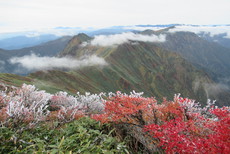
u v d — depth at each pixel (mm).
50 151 4855
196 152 4023
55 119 8930
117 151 5117
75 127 7059
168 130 4863
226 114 5109
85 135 5992
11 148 5113
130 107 6629
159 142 5254
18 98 9773
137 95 8023
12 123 6434
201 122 5828
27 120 6887
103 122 6855
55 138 6031
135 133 6617
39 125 7512
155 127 5195
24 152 4887
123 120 6934
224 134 4336
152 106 6980
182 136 4594
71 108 10281
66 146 5180
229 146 3939
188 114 6766
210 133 5207
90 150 4934
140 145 6582
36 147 5391
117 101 7352
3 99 8672
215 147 4051
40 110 7195
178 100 7148
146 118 6941
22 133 6180
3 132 5703
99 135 5980
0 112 6703
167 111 6891
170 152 4516
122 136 6953
